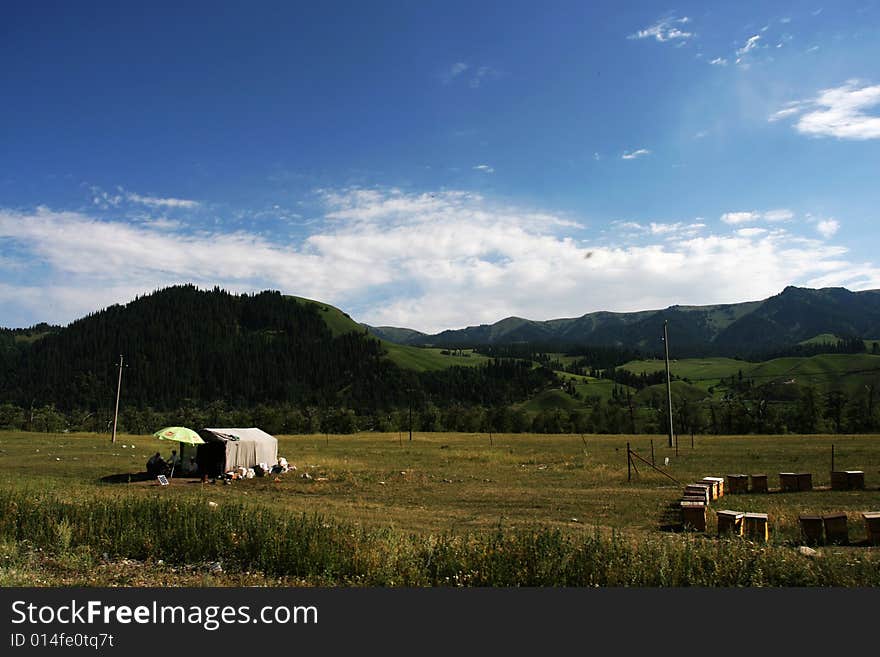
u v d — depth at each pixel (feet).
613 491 88.38
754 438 214.28
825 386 628.28
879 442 171.73
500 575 37.60
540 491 90.07
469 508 75.82
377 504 80.02
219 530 46.96
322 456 158.61
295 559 41.73
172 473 115.14
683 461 130.82
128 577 40.47
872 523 50.60
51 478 110.52
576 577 37.47
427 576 38.58
